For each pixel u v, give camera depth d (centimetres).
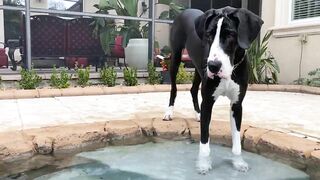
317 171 205
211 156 236
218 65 175
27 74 483
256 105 402
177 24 303
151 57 593
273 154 234
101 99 434
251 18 182
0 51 551
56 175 198
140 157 231
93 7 634
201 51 229
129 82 545
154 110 361
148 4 596
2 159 218
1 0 563
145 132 278
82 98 441
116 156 233
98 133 257
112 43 598
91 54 577
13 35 568
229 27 178
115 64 618
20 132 249
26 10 495
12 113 336
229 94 214
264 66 593
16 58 598
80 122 297
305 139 240
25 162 218
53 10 519
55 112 344
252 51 580
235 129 225
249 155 237
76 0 623
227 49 180
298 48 584
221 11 185
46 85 512
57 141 239
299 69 585
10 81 488
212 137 268
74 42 557
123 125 274
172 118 309
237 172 206
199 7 797
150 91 509
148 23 602
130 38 615
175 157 232
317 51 550
